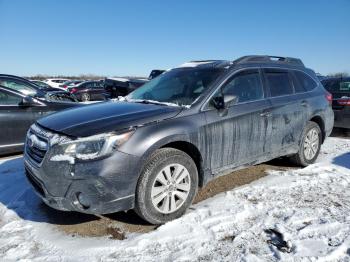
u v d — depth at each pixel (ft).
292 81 16.87
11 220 11.64
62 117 11.87
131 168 10.29
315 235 10.48
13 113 19.57
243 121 13.47
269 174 16.30
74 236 10.62
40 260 9.33
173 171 11.41
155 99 13.96
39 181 10.70
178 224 11.18
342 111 25.31
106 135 10.11
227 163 13.24
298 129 16.49
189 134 11.61
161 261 9.29
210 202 12.90
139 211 10.82
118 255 9.58
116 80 63.52
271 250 9.75
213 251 9.73
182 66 16.16
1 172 16.72
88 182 9.90
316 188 14.38
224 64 14.53
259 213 11.99
